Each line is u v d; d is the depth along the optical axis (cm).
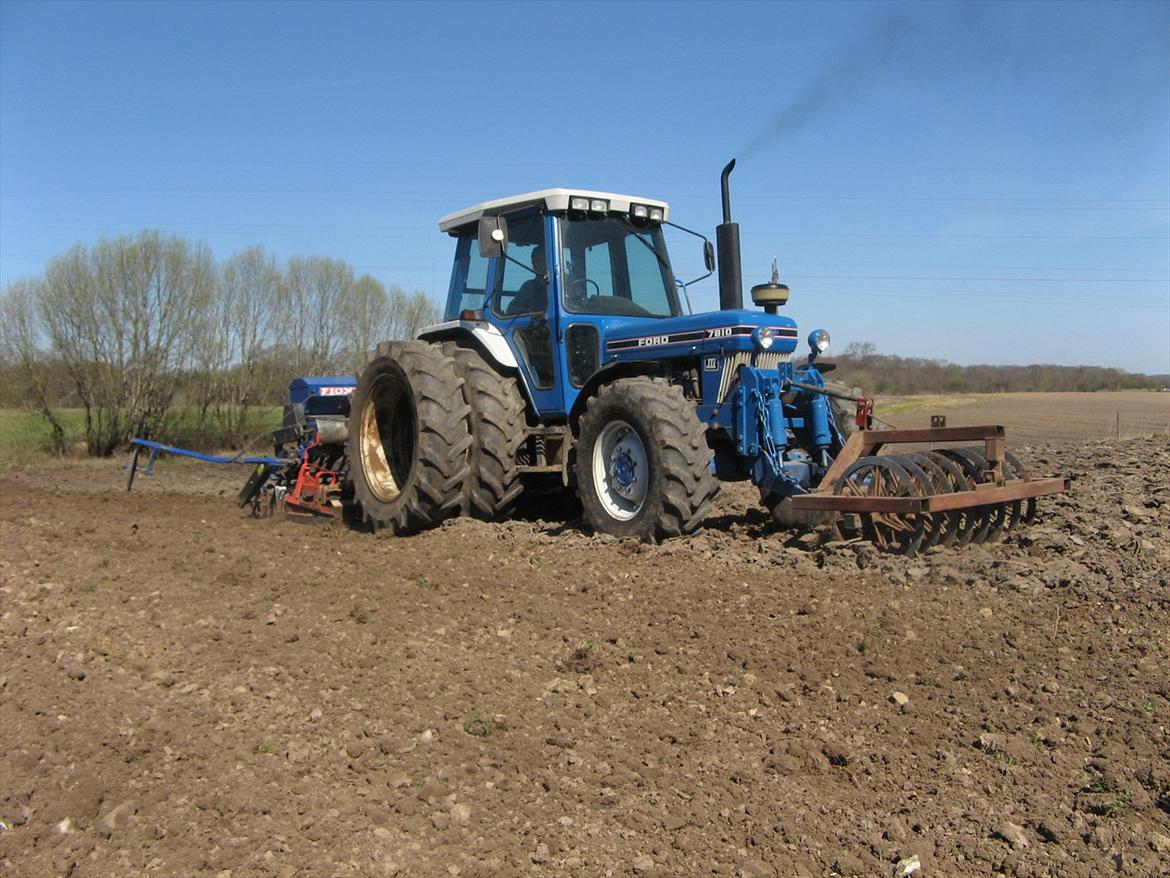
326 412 964
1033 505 611
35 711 401
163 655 471
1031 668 412
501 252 761
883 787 329
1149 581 492
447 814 311
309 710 397
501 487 772
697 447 654
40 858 291
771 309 708
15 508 1064
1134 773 326
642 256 820
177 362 2173
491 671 440
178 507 1060
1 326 2078
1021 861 284
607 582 578
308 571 654
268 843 295
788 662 435
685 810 315
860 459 591
